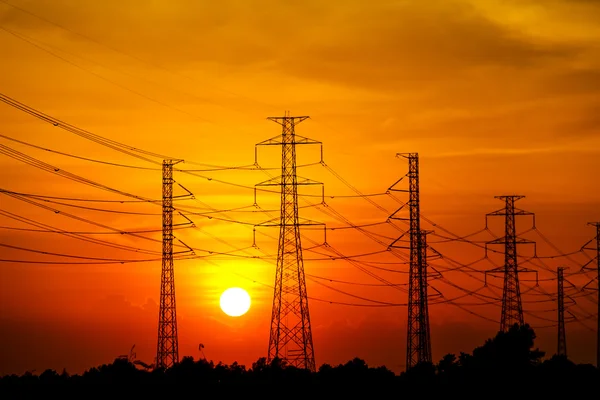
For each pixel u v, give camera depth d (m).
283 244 132.50
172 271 134.12
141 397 135.12
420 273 139.75
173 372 135.50
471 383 138.00
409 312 140.12
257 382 140.00
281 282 132.38
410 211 140.75
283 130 134.38
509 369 138.75
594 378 141.12
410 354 139.88
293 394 138.38
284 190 133.25
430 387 137.62
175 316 134.62
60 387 140.75
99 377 140.62
